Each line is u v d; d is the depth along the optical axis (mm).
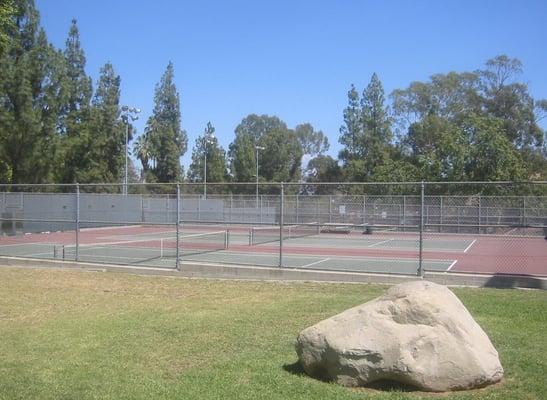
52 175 47531
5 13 21328
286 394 5773
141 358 7367
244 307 11102
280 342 8117
